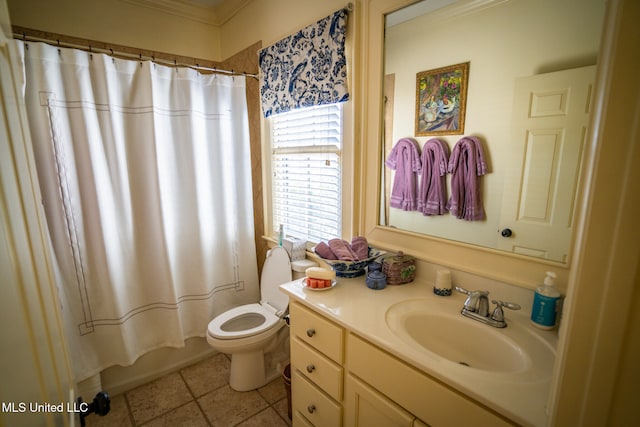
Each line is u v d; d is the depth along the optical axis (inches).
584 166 19.4
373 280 52.0
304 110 73.0
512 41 40.1
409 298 49.0
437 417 33.6
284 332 81.2
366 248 58.6
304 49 65.9
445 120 48.1
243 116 85.0
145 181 74.3
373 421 41.7
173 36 88.6
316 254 59.7
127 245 73.3
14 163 22.8
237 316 77.2
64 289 66.0
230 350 68.8
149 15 84.0
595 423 18.0
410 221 55.1
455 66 46.0
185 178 79.7
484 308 42.5
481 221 46.0
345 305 47.0
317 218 74.7
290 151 79.7
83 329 69.1
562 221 38.4
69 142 64.4
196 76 77.4
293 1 68.8
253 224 92.0
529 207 41.0
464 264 48.9
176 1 85.6
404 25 51.0
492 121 43.1
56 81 61.8
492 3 41.4
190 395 75.4
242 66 88.5
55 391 25.3
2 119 20.9
